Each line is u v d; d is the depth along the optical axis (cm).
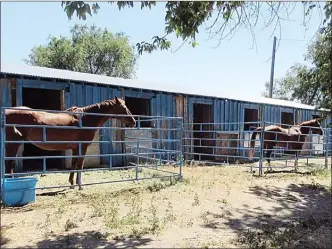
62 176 801
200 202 562
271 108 1571
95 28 3122
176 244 368
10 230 391
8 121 572
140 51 450
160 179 745
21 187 504
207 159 1308
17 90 801
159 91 1083
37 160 1077
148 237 388
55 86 872
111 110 673
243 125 1440
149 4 362
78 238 376
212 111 1300
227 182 741
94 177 787
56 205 504
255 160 1265
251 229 444
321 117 543
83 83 924
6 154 563
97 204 511
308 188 735
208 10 396
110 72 3053
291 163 1188
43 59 2853
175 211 502
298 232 441
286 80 3234
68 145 627
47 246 350
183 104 1191
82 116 641
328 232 449
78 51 2847
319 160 1359
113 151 990
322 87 476
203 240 387
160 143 1123
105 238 379
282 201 615
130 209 496
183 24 392
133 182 710
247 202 589
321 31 452
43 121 599
